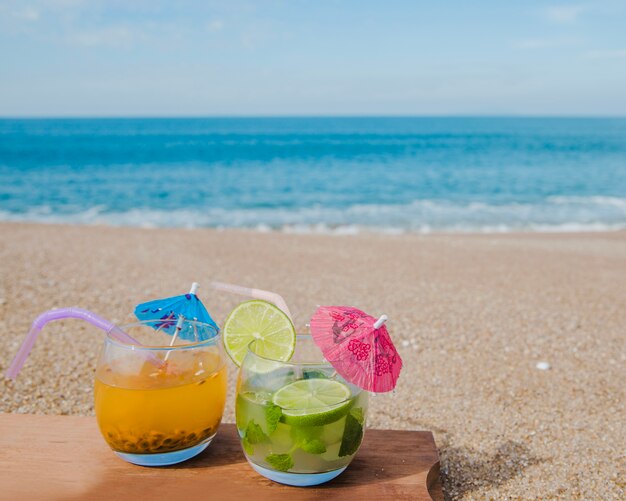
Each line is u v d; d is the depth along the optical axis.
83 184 25.27
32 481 1.91
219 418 2.05
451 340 5.19
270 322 2.02
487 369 4.47
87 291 6.64
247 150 50.09
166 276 7.54
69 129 103.31
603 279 8.06
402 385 4.08
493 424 3.43
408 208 19.52
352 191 24.14
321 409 1.80
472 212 18.72
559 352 4.94
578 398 3.91
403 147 56.88
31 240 10.11
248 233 12.12
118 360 1.87
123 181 26.56
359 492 1.94
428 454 2.24
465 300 6.68
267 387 1.85
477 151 51.03
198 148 52.00
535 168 34.56
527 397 3.91
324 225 16.02
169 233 11.70
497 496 2.57
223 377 2.02
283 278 7.64
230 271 7.97
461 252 10.07
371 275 7.97
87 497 1.83
